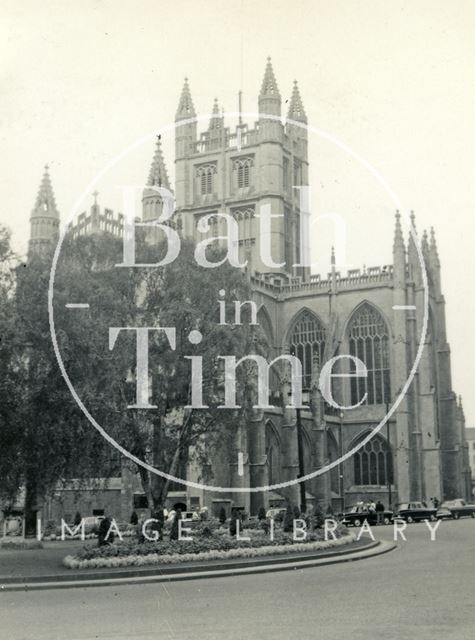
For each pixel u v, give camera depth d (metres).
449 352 116.75
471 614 22.62
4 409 45.12
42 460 47.28
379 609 23.92
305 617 22.80
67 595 30.17
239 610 24.64
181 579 34.44
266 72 130.12
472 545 50.34
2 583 33.34
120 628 21.98
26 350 48.25
